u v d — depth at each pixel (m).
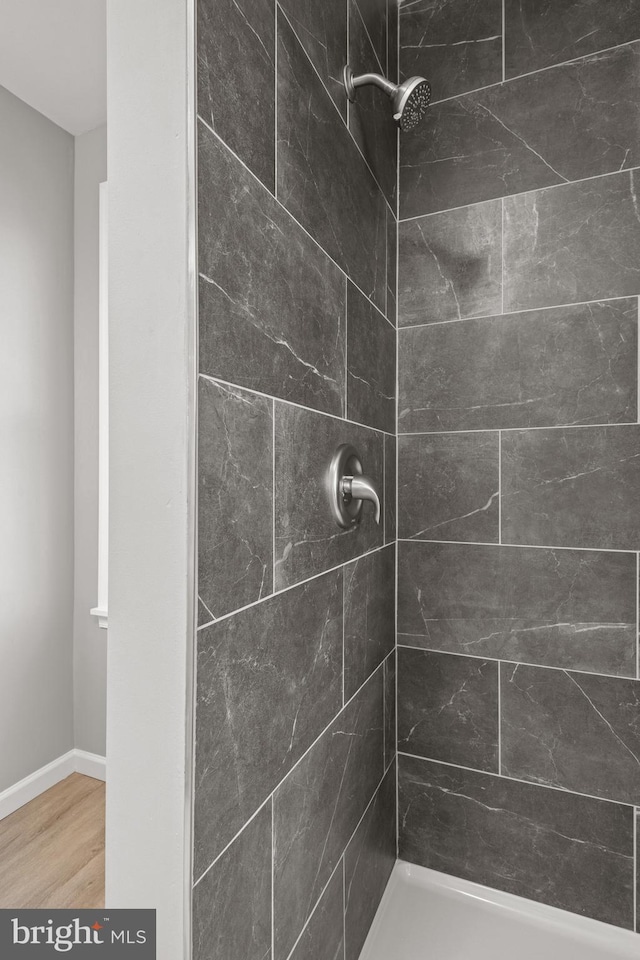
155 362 0.62
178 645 0.61
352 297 1.11
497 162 1.39
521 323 1.36
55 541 2.14
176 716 0.61
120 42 0.63
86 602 2.19
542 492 1.34
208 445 0.63
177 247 0.60
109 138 0.64
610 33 1.29
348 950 1.14
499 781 1.39
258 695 0.75
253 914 0.74
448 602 1.43
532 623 1.35
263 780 0.76
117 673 0.64
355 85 1.08
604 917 1.30
